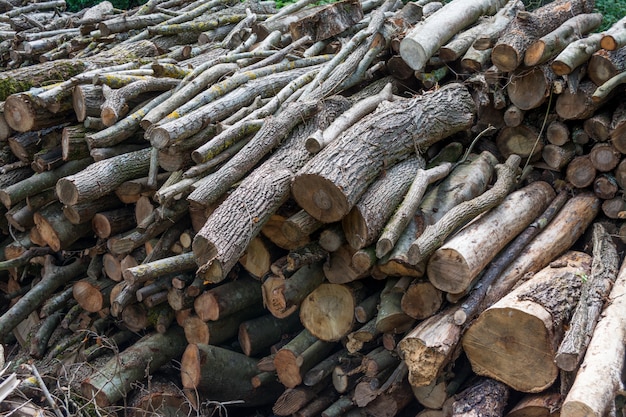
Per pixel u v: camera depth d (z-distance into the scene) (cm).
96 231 502
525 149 468
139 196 490
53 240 506
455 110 468
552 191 458
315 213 389
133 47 640
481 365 358
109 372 455
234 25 734
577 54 427
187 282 466
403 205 393
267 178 400
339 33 593
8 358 561
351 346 420
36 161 507
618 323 336
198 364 443
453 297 368
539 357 335
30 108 498
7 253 564
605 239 414
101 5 821
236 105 482
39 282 534
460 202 419
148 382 449
